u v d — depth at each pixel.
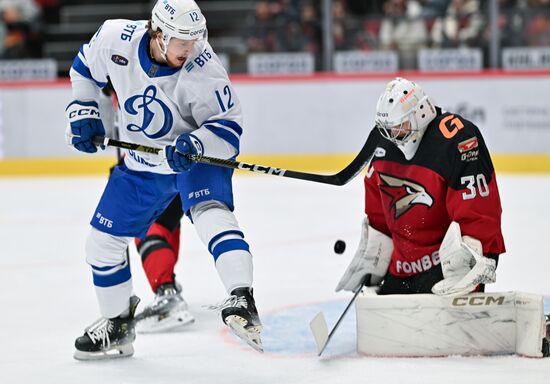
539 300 6.01
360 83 17.88
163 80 5.93
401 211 6.30
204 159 5.95
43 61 19.97
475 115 17.55
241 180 17.81
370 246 6.58
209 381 5.91
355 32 18.92
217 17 21.78
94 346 6.49
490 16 18.09
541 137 17.30
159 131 6.13
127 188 6.29
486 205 6.00
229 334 7.21
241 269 5.80
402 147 6.19
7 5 20.84
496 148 17.52
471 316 6.11
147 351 6.77
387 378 5.73
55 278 9.75
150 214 6.44
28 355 6.72
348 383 5.67
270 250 11.02
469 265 6.01
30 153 19.00
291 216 13.60
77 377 6.10
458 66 18.38
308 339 6.89
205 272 9.88
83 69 6.28
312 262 10.22
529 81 17.23
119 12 22.98
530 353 6.05
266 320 7.57
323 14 18.83
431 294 6.16
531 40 18.05
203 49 5.96
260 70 19.27
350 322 7.41
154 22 5.77
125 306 6.54
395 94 6.02
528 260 9.87
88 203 15.42
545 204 13.87
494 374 5.71
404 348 6.18
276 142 18.34
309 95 18.09
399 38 18.72
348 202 14.88
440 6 18.56
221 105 5.97
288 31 19.14
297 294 8.59
